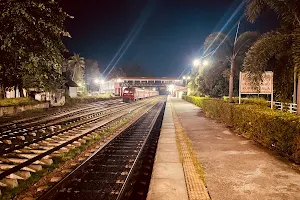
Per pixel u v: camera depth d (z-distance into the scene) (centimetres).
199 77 3631
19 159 872
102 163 906
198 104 3347
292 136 738
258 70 1157
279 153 829
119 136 1418
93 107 3556
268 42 1148
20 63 1770
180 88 8312
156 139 1437
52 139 1230
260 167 688
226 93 3259
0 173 701
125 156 1006
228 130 1348
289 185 559
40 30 1464
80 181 724
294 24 1117
